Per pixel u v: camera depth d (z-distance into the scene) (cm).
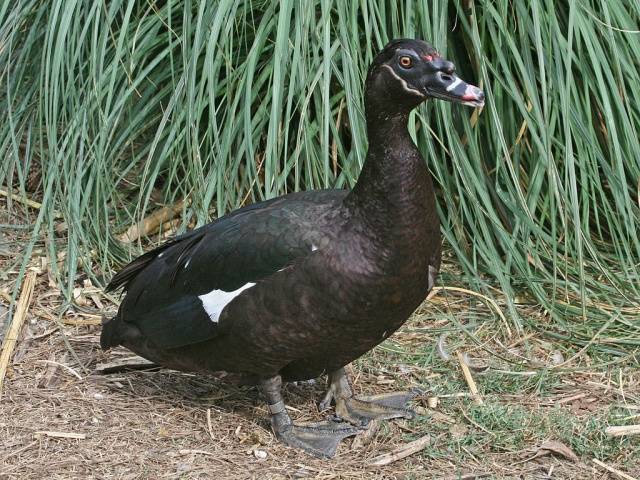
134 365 689
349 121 802
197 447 607
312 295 570
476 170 788
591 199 832
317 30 774
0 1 879
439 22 777
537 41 735
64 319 739
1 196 866
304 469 591
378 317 576
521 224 781
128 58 825
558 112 783
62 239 820
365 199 568
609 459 602
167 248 652
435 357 710
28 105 862
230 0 772
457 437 621
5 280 775
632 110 803
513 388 676
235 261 588
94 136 810
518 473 588
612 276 767
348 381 657
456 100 562
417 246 568
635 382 682
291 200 612
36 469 578
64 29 788
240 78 829
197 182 784
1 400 645
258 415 647
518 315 750
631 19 795
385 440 625
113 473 577
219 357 610
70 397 652
